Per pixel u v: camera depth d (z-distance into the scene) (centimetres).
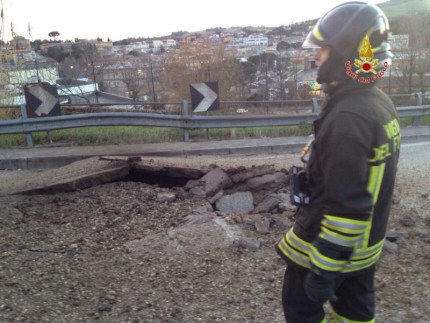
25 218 555
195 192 630
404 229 530
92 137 1170
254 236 511
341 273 233
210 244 490
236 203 601
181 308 386
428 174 784
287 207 580
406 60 1838
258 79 2184
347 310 260
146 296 403
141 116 1148
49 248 484
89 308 383
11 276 420
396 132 234
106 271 443
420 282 419
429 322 361
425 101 1723
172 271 443
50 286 412
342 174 213
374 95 232
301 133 1249
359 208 212
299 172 250
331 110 229
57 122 1121
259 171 655
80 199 617
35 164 977
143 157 904
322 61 237
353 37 226
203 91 1202
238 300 398
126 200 615
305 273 248
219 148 1070
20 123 1099
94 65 2302
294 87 1836
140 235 520
